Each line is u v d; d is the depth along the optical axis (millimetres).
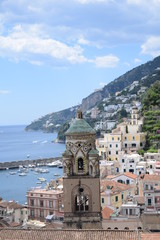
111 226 121000
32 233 76062
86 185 93750
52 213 176250
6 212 167625
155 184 152500
